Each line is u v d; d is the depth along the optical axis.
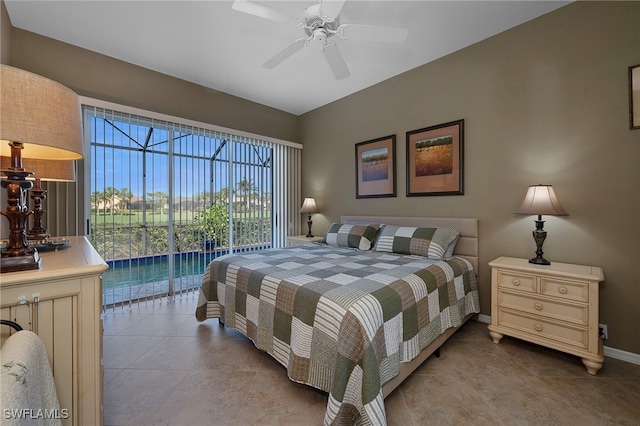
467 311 2.44
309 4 2.22
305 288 1.67
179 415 1.50
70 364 1.00
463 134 2.86
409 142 3.30
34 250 1.06
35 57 2.56
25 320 0.92
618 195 2.06
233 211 4.04
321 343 1.46
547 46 2.36
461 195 2.88
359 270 2.07
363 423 1.24
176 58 3.01
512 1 2.21
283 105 4.40
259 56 2.96
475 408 1.56
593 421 1.47
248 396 1.65
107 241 2.99
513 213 2.55
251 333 2.01
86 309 1.03
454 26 2.50
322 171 4.45
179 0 2.16
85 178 2.79
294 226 4.72
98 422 1.06
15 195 1.01
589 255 2.17
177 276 3.53
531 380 1.81
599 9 2.12
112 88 2.97
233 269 2.29
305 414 1.51
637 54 1.99
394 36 2.06
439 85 3.04
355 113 3.92
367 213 3.80
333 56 2.30
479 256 2.75
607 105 2.10
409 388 1.73
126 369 1.92
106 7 2.24
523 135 2.49
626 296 2.03
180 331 2.51
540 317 2.05
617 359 2.04
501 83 2.61
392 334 1.53
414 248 2.71
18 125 0.86
